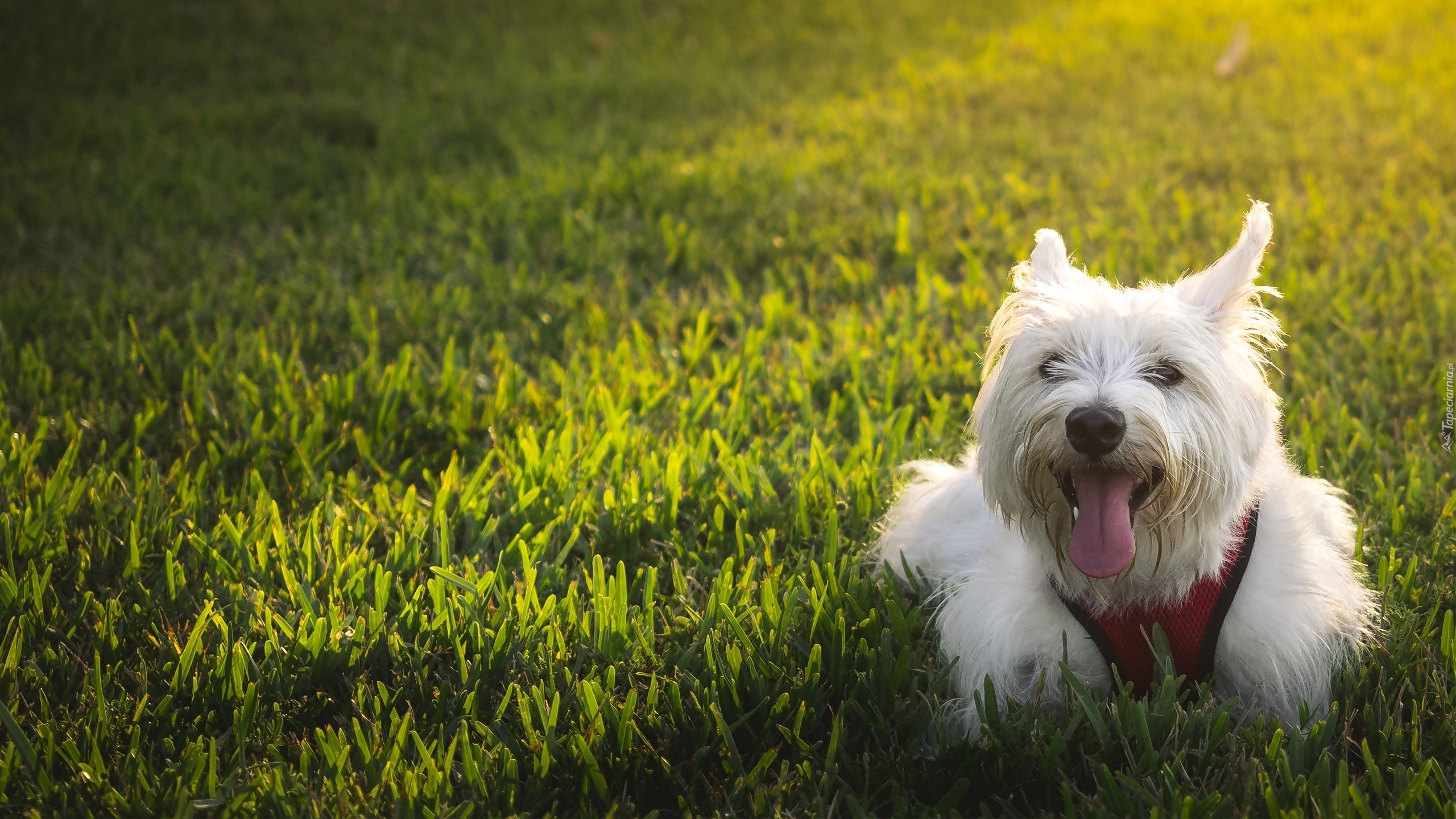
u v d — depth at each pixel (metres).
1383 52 3.94
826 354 1.80
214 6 5.03
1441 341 1.72
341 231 2.44
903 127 3.17
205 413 1.65
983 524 1.34
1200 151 2.83
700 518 1.46
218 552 1.40
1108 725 1.19
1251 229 1.20
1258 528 1.23
